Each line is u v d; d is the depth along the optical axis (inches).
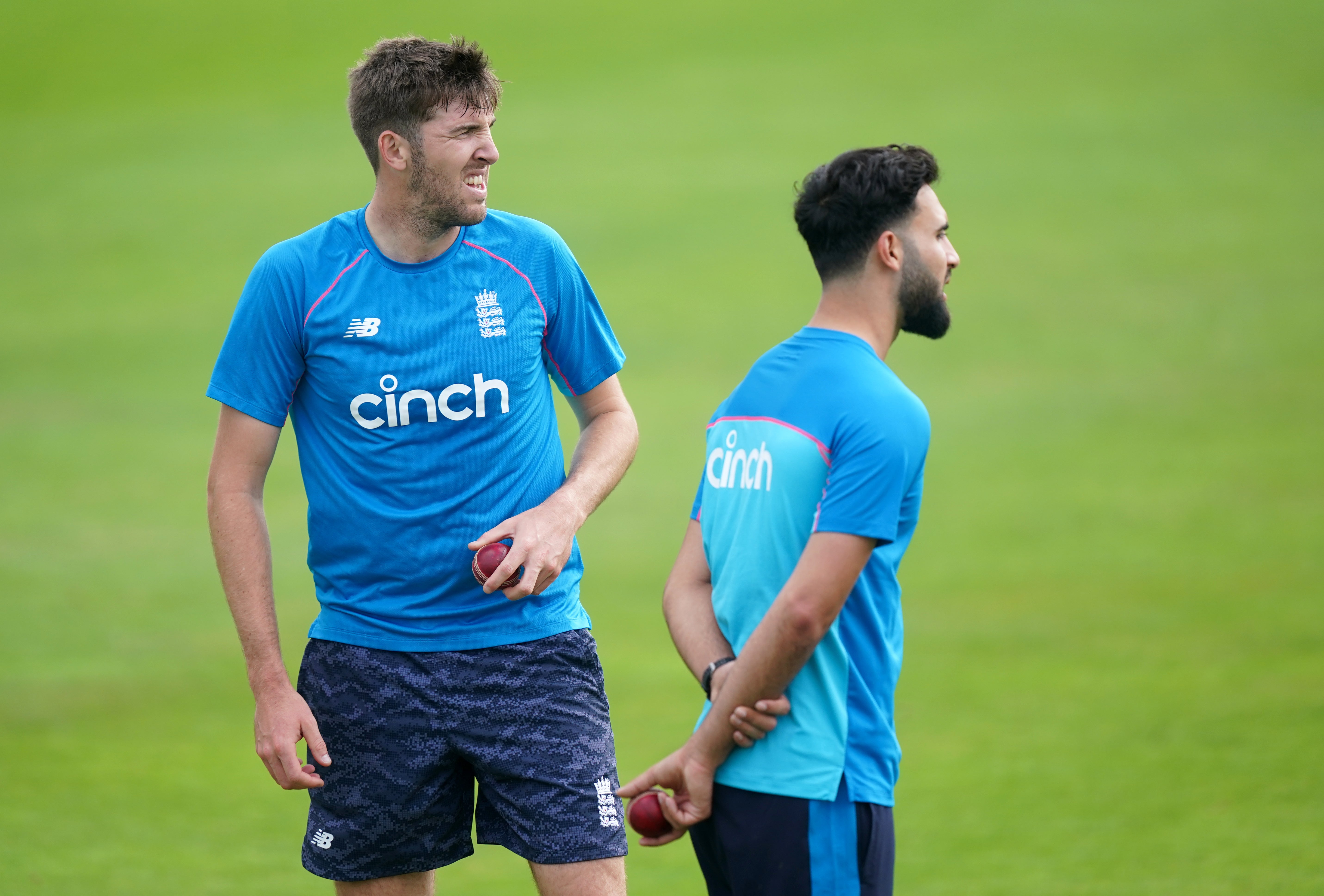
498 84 361.1
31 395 1996.8
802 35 4153.5
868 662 325.1
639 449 1702.8
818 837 316.5
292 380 370.3
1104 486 1475.1
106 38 4375.0
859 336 329.4
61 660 1059.9
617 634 1109.7
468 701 373.7
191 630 1145.4
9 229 2930.6
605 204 2928.2
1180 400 1764.3
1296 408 1704.0
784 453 321.1
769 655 305.1
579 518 370.9
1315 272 2252.7
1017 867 621.0
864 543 303.9
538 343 382.6
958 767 785.6
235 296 2485.2
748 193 2947.8
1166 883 589.3
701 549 351.6
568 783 373.1
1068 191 2792.8
